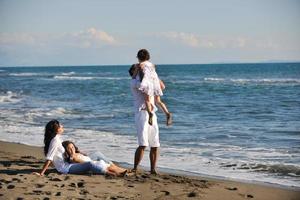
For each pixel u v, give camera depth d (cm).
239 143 1272
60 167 787
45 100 3036
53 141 780
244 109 2358
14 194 623
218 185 748
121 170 776
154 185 706
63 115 2073
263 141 1305
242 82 5312
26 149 1155
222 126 1669
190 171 912
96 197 620
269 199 673
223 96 3341
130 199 618
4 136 1427
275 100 2905
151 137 797
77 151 819
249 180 821
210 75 8575
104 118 1939
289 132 1487
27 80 6756
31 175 750
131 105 2619
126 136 1409
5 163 889
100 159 823
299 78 6294
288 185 777
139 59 786
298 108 2356
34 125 1716
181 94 3600
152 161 808
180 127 1638
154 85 778
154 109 789
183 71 12300
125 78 7394
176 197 639
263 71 10700
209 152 1130
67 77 8194
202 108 2433
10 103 2788
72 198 609
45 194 626
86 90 4166
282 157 1051
